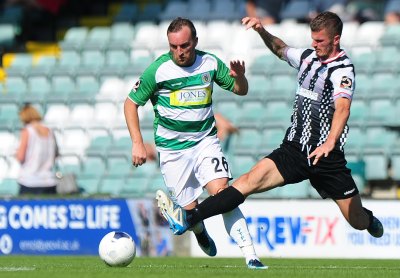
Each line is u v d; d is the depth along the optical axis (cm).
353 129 5578
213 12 7169
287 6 7025
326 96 2644
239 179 2688
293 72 6238
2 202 4531
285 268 2984
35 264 3369
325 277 2480
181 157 2872
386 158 5259
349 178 2736
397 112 5709
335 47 2628
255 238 4212
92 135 6066
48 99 6419
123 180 5516
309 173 2706
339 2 6769
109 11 7600
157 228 4331
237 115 5991
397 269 3002
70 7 7625
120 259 2858
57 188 5059
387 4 6944
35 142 5041
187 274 2533
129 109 2780
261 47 6531
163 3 7544
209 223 4250
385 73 6012
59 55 6969
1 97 6525
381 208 4072
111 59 6831
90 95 6406
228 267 3020
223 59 6469
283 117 5903
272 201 4191
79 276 2486
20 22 7519
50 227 4469
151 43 6806
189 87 2802
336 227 4112
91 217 4416
